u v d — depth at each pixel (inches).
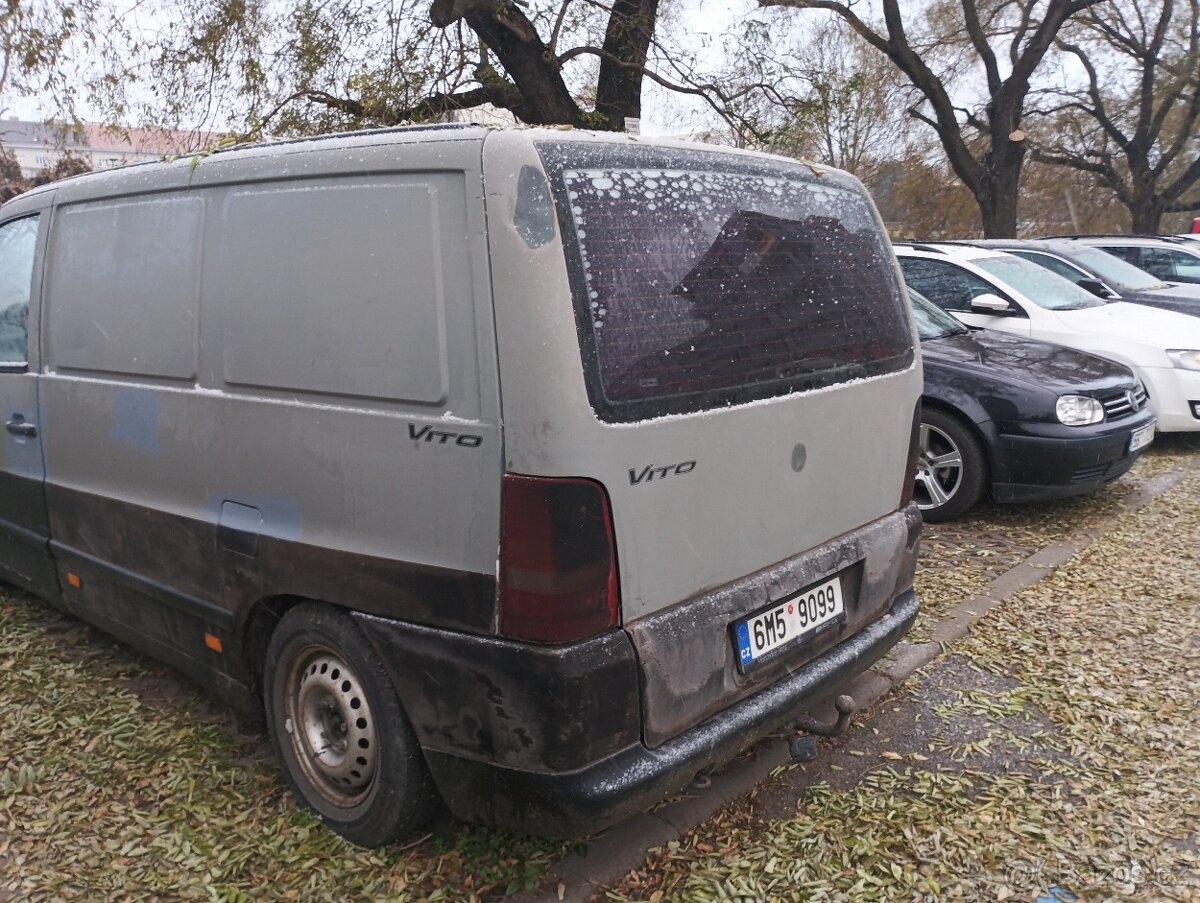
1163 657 167.6
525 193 91.0
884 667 160.2
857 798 125.0
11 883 107.8
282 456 110.7
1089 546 227.1
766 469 109.3
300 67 347.9
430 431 95.7
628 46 357.1
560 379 88.9
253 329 112.8
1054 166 1151.6
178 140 364.2
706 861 112.0
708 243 105.9
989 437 235.3
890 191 1130.0
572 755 91.9
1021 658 167.6
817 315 119.1
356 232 101.7
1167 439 359.6
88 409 141.3
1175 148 1007.6
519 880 107.2
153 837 115.6
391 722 104.1
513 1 343.0
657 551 97.3
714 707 104.1
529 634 91.6
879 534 130.4
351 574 104.7
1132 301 419.5
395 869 109.1
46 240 151.5
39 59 353.7
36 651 167.2
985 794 126.4
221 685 130.6
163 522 129.6
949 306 337.1
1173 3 987.3
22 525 163.6
